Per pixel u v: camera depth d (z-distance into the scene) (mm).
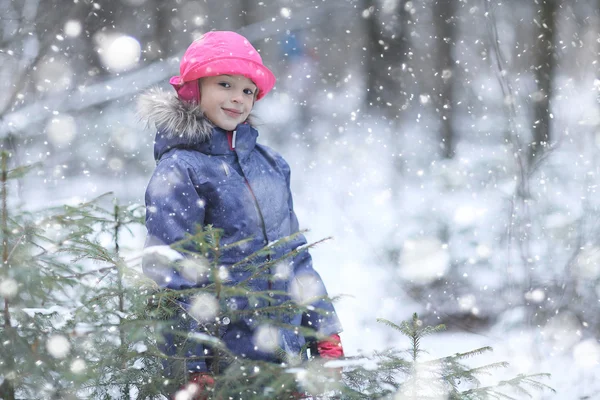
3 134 10031
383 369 3297
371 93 18375
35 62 11422
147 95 4086
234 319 3385
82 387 3232
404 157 12977
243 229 3947
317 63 21094
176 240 3756
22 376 3092
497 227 7602
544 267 6918
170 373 3418
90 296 3268
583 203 7184
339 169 12922
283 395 3277
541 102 8844
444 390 3225
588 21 10039
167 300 3439
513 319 6496
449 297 7109
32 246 3230
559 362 5633
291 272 4035
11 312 3176
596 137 8117
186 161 3924
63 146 11969
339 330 4023
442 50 16484
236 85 4098
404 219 8453
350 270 8094
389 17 18609
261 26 21047
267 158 4328
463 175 8883
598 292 6664
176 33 18203
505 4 11602
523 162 7812
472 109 14242
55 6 12367
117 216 3938
